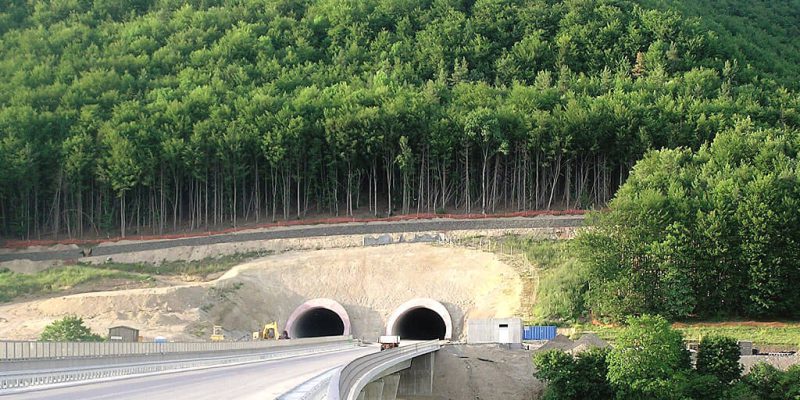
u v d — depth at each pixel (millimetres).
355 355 95438
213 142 183125
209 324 135875
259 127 186625
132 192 187125
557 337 120812
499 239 162250
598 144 180375
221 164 185750
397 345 111938
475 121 180875
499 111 185500
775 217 130375
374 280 153000
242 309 143500
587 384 99625
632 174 160250
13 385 53344
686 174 151250
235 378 61906
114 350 70500
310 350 107250
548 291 139500
